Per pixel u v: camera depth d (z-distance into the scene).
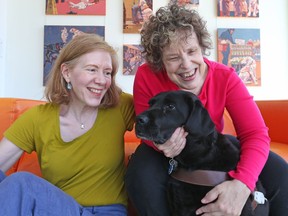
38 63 2.84
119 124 1.29
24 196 0.86
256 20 2.96
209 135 1.09
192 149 1.09
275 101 2.15
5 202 0.82
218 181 1.04
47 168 1.21
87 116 1.24
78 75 1.18
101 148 1.22
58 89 1.24
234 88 1.20
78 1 2.84
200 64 1.18
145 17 2.86
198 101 1.09
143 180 1.15
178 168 1.13
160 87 1.28
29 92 2.83
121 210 1.21
